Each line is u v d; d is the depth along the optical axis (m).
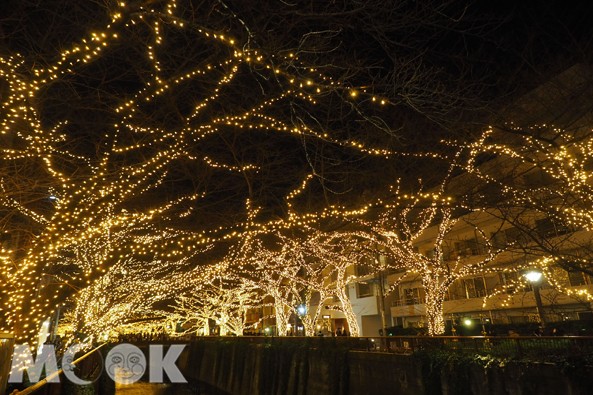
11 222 9.52
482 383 12.26
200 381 32.25
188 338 39.00
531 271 18.08
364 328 41.97
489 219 25.94
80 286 6.39
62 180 7.01
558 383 10.27
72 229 6.22
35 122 7.18
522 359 11.36
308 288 24.78
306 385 19.66
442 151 14.12
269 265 24.67
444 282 17.89
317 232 17.88
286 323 25.20
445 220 17.88
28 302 6.25
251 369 24.72
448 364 13.26
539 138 8.01
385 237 19.38
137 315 29.91
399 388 14.93
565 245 12.68
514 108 9.38
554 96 9.07
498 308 28.33
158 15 5.22
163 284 15.93
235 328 32.84
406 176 16.38
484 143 11.73
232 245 16.58
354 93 6.32
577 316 23.88
